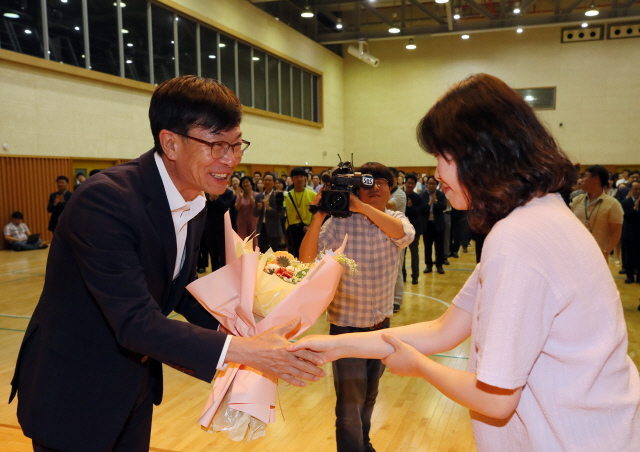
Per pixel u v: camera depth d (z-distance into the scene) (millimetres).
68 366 1233
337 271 1436
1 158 9234
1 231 9766
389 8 19016
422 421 2861
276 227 7426
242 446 2584
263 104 16031
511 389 869
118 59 10938
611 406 863
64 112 9961
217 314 1452
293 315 1412
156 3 11711
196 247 1487
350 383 1983
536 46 18094
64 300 1243
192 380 3553
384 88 20188
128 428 1472
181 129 1206
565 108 18031
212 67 13633
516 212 925
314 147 18984
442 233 7867
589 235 925
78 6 10031
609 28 17344
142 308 1167
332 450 2529
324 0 17438
